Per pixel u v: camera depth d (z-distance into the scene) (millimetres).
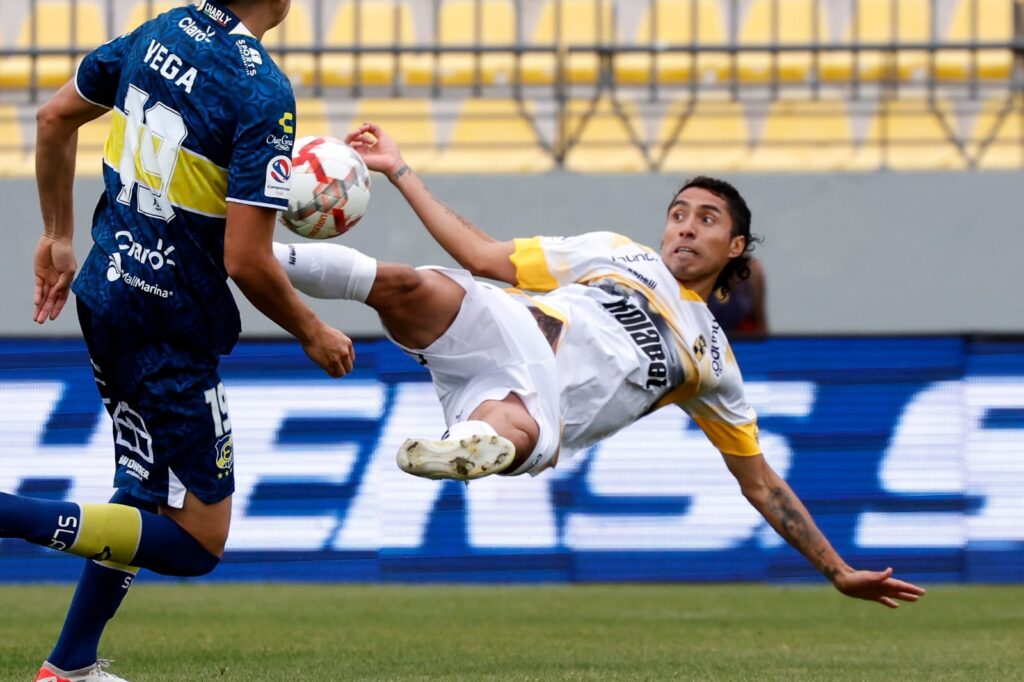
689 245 16141
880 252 35938
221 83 12258
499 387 14805
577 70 40906
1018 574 30531
